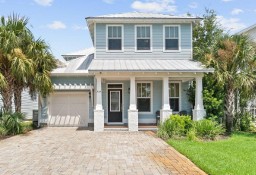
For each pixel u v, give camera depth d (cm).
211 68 1958
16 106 2095
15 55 1867
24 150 1311
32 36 2053
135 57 2316
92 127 2309
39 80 2059
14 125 1853
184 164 1034
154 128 2103
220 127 1766
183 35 2338
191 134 1595
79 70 2341
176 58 2327
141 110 2353
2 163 1059
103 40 2309
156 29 2328
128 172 928
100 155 1193
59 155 1197
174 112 2344
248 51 1942
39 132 1981
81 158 1138
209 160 1065
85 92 2377
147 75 2033
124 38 2317
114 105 2356
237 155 1183
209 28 3031
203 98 2038
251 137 1725
